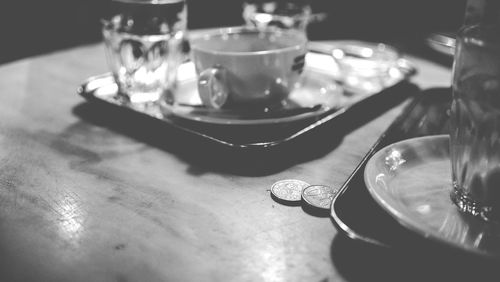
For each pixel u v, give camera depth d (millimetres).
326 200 319
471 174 291
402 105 490
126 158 377
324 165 371
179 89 493
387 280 260
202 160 377
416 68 580
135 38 501
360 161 377
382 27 779
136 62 507
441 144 354
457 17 815
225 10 961
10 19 1024
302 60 452
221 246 283
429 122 428
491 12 417
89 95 460
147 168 363
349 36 735
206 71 410
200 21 952
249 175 356
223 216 309
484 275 254
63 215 307
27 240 285
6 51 1021
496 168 283
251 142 389
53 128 425
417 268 265
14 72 569
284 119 403
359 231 283
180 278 261
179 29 516
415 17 822
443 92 489
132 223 301
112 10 496
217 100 416
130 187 339
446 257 260
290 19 659
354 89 522
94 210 313
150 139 408
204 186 342
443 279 259
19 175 351
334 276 264
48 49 1055
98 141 404
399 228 285
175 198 327
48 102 481
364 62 604
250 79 429
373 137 418
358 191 319
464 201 296
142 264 270
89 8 1080
